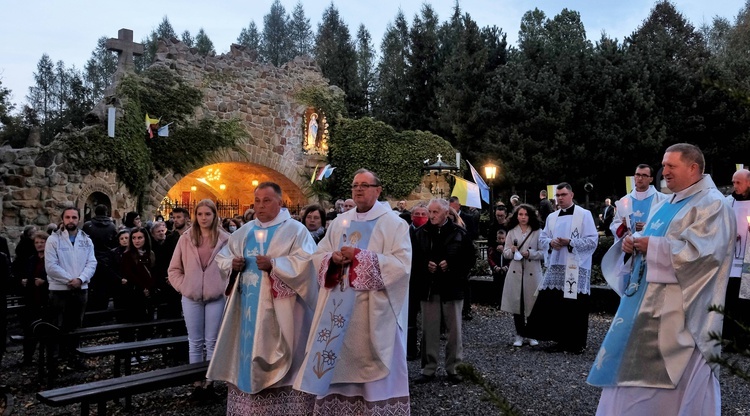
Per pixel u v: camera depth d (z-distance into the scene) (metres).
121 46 18.62
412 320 7.51
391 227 4.48
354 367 4.19
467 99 31.14
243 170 23.23
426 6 43.31
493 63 35.34
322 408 4.29
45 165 16.08
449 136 32.53
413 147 24.64
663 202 3.99
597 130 27.28
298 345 4.64
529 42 32.38
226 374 4.66
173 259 5.81
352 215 4.62
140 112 18.64
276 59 63.28
